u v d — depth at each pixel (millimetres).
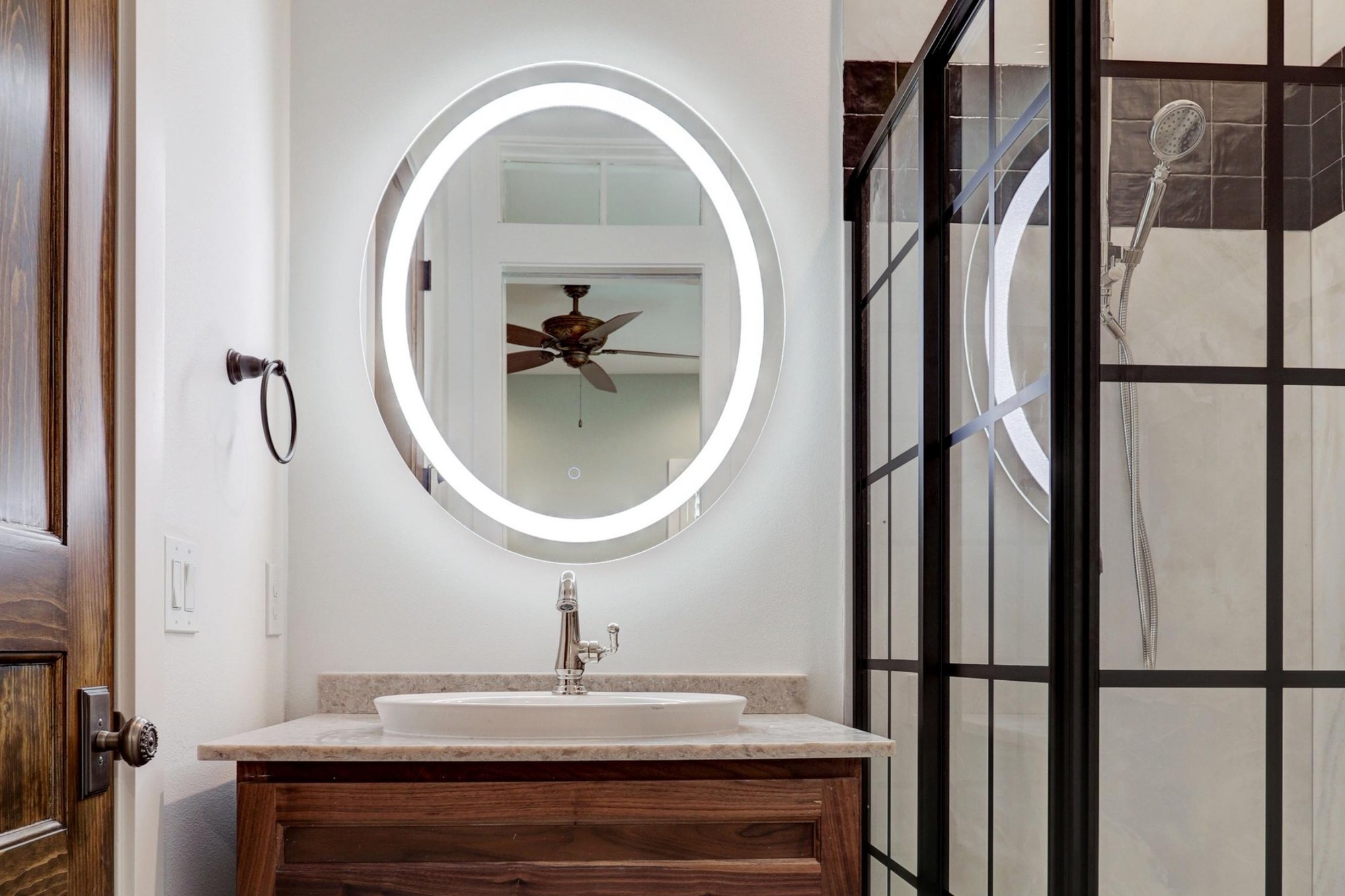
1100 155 1150
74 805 986
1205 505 1045
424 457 1873
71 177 992
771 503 1903
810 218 1959
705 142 1955
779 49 1956
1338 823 946
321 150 1906
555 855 1271
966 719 1474
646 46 1963
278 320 1828
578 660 1669
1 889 845
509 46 1947
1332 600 961
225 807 1526
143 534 1129
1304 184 1001
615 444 1912
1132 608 1092
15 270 892
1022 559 1289
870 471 1868
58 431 966
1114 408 1118
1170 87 1098
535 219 1945
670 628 1867
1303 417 991
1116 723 1093
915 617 1633
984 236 1444
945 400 1590
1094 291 1144
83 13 1024
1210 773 1024
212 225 1480
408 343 1899
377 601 1839
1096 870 1096
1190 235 1071
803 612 1889
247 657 1625
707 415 1928
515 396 1910
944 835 1550
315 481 1848
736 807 1288
